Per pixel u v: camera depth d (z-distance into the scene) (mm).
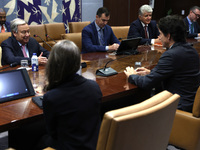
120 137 858
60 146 1097
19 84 1526
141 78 1712
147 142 977
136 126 887
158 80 1657
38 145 1370
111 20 6531
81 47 3641
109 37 3488
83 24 4738
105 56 2725
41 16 5684
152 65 2275
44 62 2344
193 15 4332
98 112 1142
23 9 5359
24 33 2570
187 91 1704
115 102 2268
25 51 2709
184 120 1613
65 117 1063
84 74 1974
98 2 6586
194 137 1590
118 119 831
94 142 1073
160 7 7320
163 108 968
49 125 1112
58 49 1069
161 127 1021
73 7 6172
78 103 1072
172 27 1683
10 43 2611
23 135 1728
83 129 1070
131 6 6656
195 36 4074
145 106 938
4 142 2201
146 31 3742
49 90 1139
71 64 1070
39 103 1394
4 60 2539
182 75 1685
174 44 1707
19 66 2289
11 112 1300
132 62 2400
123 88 1667
